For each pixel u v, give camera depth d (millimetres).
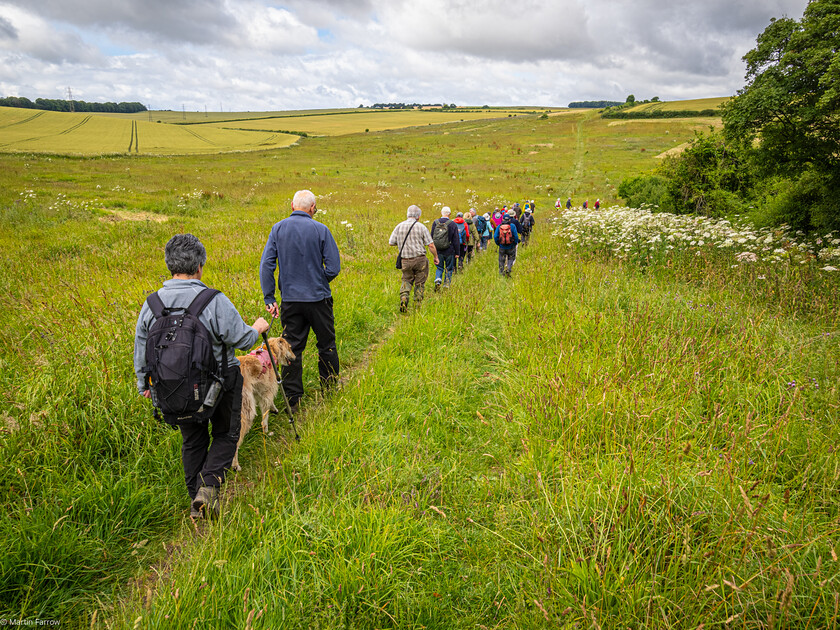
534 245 12773
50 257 8703
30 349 4234
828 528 2340
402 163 50156
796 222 9438
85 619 2178
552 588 2139
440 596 2219
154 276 7352
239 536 2455
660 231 8688
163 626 1919
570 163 50969
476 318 6164
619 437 3213
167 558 2555
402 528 2488
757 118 8062
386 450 3270
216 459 2768
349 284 7609
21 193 16922
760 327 4875
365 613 2111
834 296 5691
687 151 15016
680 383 3742
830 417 3225
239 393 2873
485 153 60875
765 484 2676
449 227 7973
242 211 16500
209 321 2623
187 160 46406
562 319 5535
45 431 3059
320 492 2828
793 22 7262
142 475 3080
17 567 2260
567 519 2457
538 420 3547
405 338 5465
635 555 2127
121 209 15609
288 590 2170
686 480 2629
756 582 2047
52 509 2598
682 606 1949
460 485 3002
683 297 6035
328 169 43094
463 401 4098
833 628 1820
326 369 4441
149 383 2703
